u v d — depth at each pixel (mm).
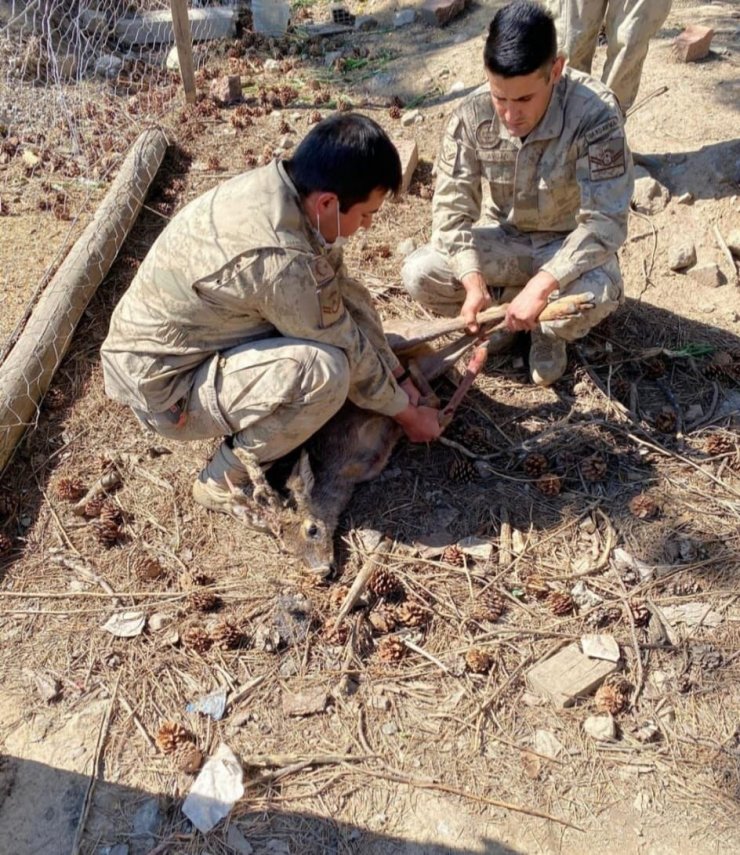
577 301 3318
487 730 2775
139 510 3506
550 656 2949
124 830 2576
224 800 2592
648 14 4539
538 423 3766
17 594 3209
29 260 4867
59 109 6156
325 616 3090
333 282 2898
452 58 6484
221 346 3092
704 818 2557
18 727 2826
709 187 4902
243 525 3414
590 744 2730
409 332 3682
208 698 2879
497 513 3416
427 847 2516
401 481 3537
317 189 2686
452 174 3682
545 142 3475
